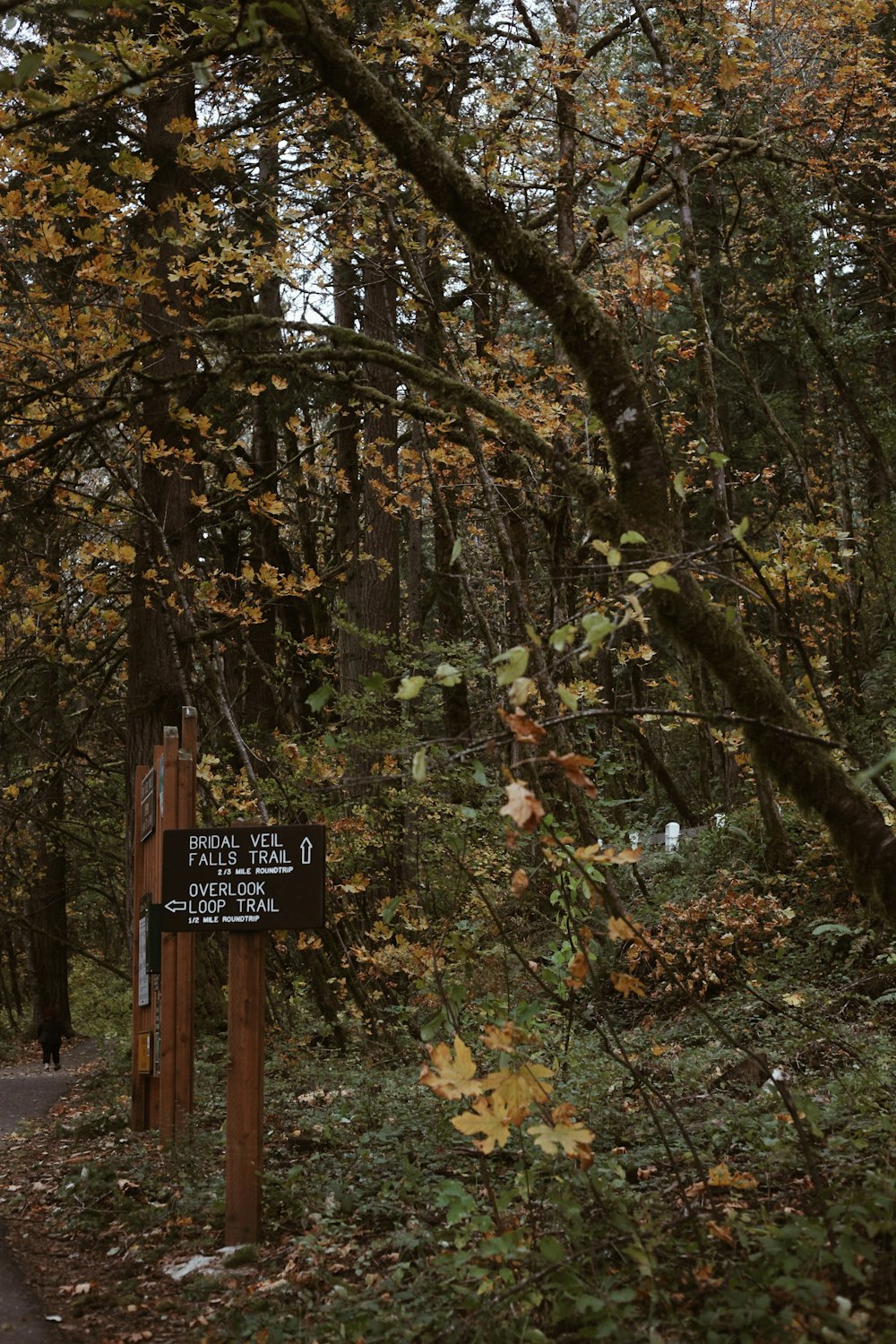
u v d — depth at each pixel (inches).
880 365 767.7
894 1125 189.6
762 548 675.4
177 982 299.9
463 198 184.5
